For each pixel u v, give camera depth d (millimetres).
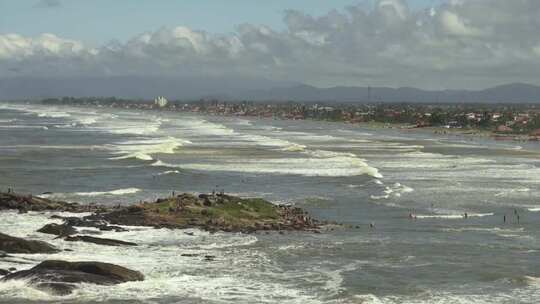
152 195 80438
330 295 41656
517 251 54844
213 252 51594
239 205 67312
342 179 99625
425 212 73500
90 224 58562
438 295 42250
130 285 41875
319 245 55344
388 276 46406
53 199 75125
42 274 41062
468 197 84000
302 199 80812
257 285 43250
